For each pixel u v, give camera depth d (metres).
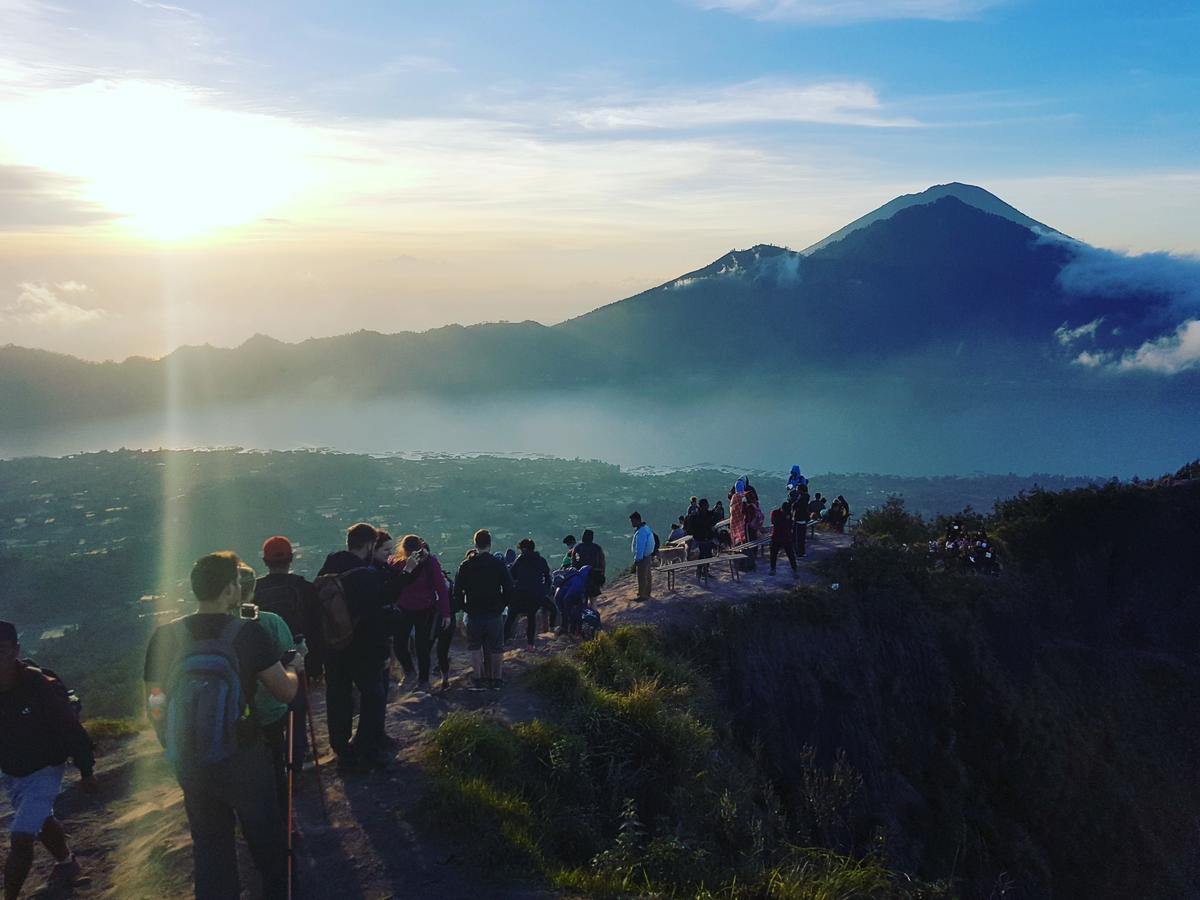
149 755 8.41
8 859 5.53
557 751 7.88
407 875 5.72
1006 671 18.52
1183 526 24.98
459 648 13.63
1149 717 21.59
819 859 7.49
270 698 5.41
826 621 16.08
